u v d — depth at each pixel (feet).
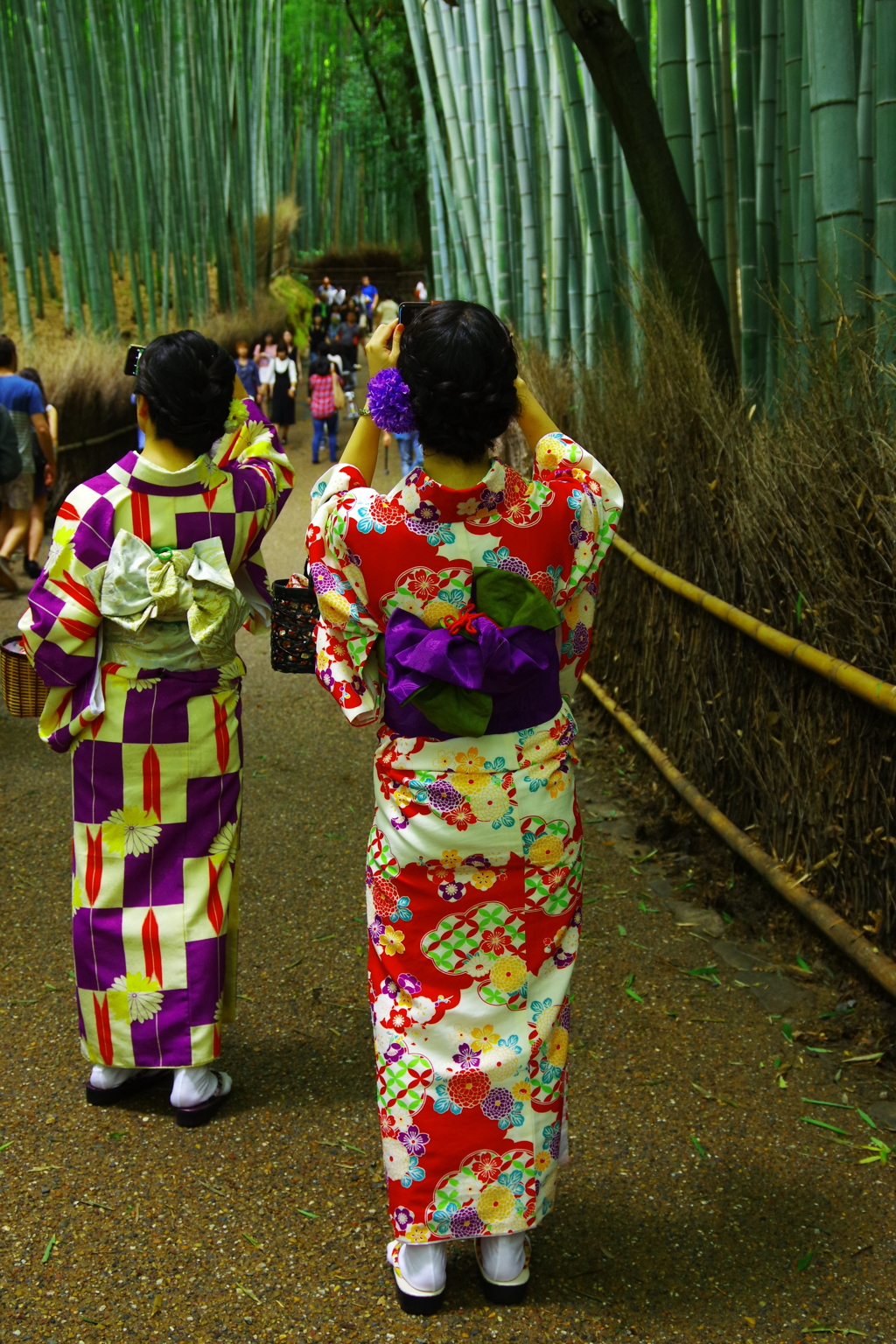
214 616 6.97
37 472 23.61
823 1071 7.86
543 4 17.08
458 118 22.08
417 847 5.38
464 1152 5.57
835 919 8.70
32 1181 6.74
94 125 50.49
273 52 70.28
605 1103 7.50
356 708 5.48
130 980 7.21
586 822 12.44
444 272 31.91
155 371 6.69
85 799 7.19
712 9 15.47
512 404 5.15
